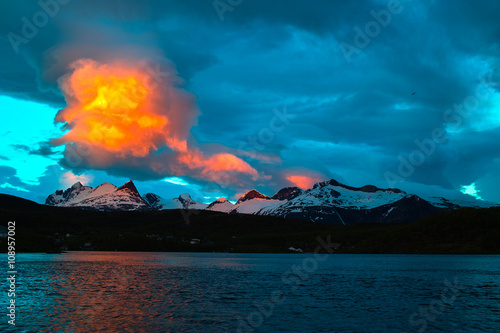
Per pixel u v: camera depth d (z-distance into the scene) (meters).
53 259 192.00
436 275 133.62
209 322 60.06
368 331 56.31
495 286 104.62
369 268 164.62
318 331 55.84
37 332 53.31
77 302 74.25
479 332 56.25
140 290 91.38
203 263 191.62
